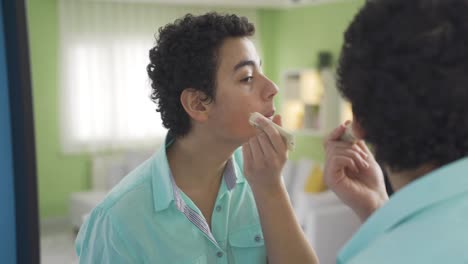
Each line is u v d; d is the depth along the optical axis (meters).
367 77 0.64
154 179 1.02
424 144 0.62
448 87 0.58
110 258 1.00
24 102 1.11
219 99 0.99
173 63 1.00
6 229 1.13
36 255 1.14
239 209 1.11
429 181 0.60
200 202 1.07
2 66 1.10
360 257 0.60
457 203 0.58
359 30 0.66
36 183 1.14
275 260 1.02
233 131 1.00
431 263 0.55
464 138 0.61
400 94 0.60
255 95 1.01
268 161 0.98
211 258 1.05
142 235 0.99
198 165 1.05
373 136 0.66
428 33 0.60
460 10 0.60
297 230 1.01
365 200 0.99
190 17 1.03
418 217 0.60
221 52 0.98
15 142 1.12
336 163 0.99
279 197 1.01
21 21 1.10
